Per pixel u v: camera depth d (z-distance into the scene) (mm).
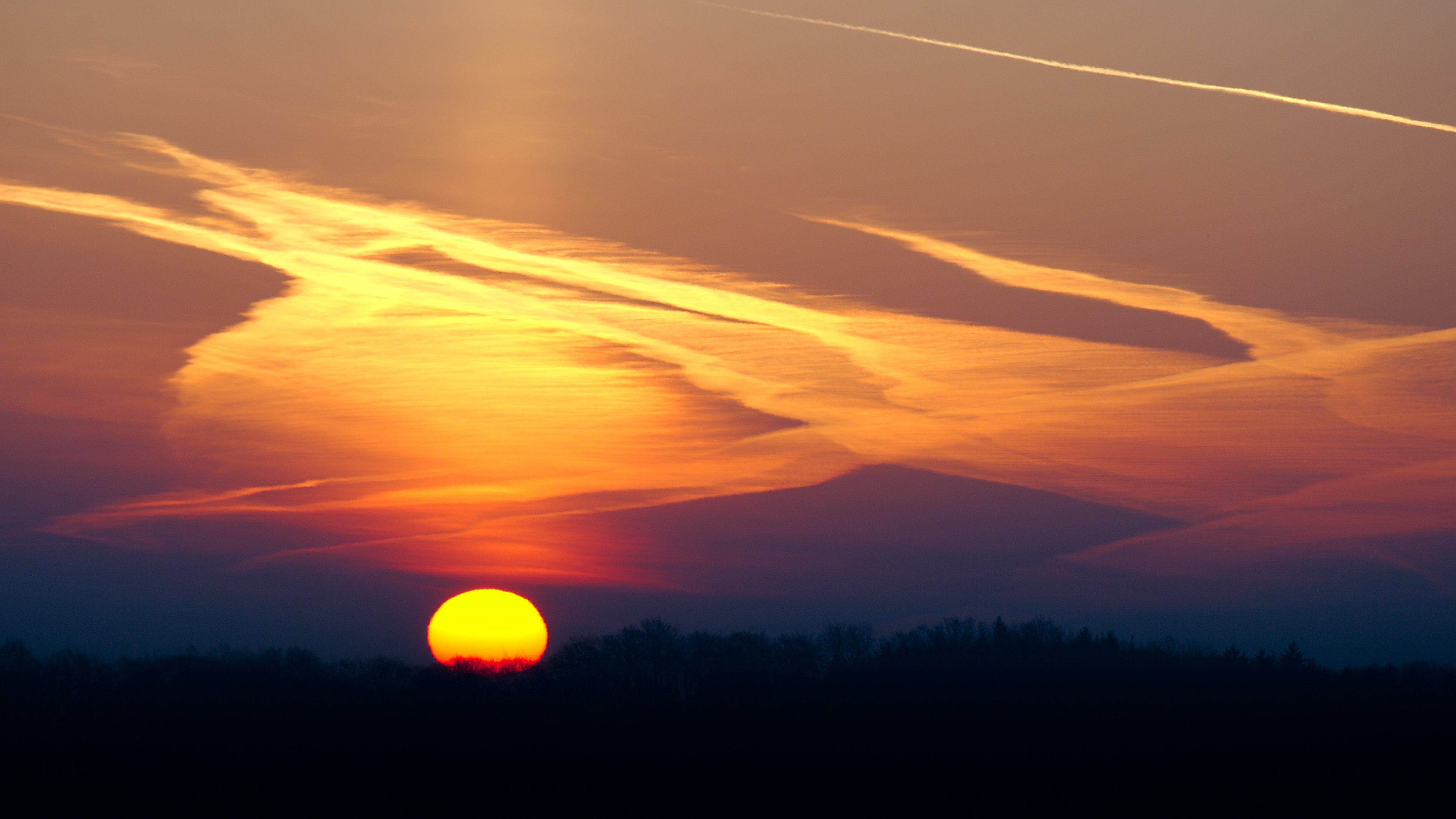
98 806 68625
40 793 70312
